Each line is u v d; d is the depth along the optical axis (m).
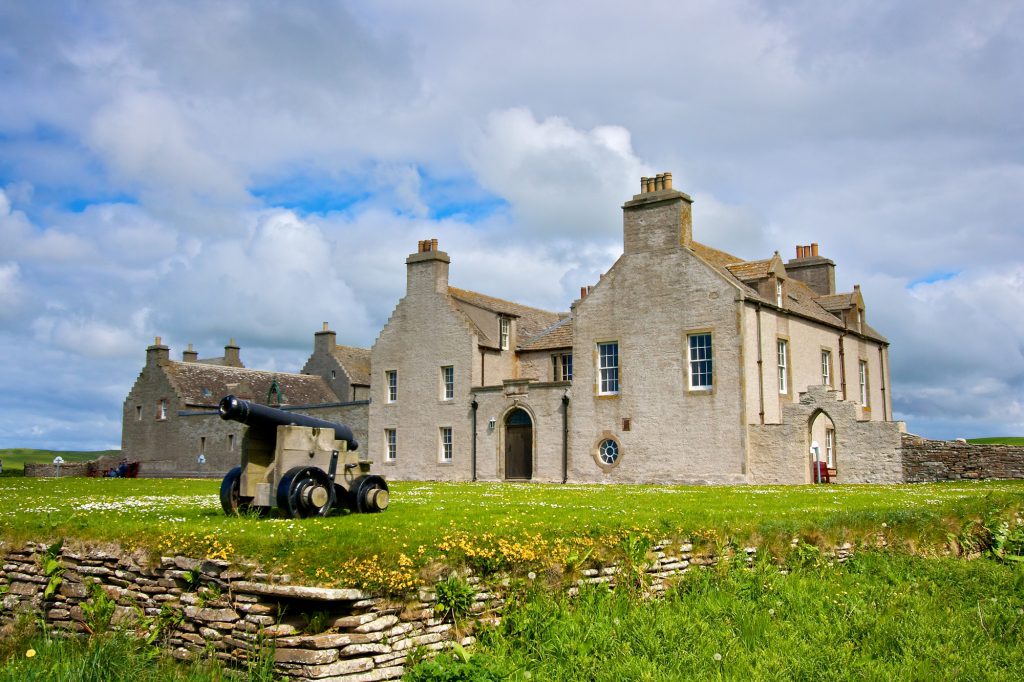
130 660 9.91
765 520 14.92
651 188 36.03
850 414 31.38
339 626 9.56
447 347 42.09
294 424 14.70
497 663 9.74
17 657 10.73
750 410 32.66
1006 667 10.33
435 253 43.16
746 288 33.94
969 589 13.84
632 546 12.62
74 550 12.12
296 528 12.08
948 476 29.95
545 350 42.94
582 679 9.66
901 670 10.02
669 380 34.31
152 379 57.91
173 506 16.64
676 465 33.75
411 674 9.50
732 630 11.23
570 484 34.44
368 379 61.94
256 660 9.57
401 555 10.30
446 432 42.03
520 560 11.29
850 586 13.46
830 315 40.94
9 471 59.31
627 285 35.88
